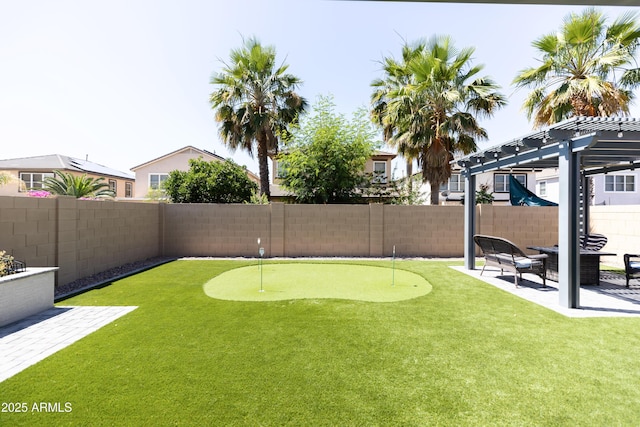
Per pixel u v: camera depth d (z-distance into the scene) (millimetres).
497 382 2920
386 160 20188
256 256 11211
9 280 4395
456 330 4203
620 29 10148
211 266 9062
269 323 4418
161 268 8727
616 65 10273
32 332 4102
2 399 2645
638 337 4000
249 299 5652
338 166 13109
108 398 2650
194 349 3588
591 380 2961
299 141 13633
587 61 10617
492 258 7543
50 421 2361
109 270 8312
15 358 3375
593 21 10000
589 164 9125
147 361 3299
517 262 6801
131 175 28938
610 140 5629
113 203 8539
